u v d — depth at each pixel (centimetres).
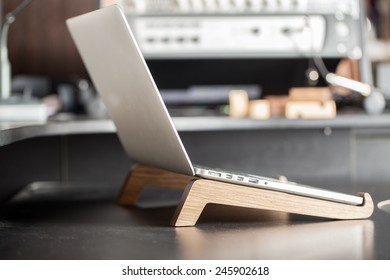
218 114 194
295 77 210
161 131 111
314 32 202
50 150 180
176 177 139
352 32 203
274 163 187
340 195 116
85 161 182
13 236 102
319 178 183
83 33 128
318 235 101
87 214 125
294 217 119
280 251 89
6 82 188
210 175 110
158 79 207
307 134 187
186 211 110
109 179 183
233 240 97
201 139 184
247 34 200
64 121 165
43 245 95
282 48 201
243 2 200
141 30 197
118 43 112
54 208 134
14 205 139
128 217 121
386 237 99
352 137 188
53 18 207
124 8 197
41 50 209
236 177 110
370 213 118
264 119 177
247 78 209
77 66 210
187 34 199
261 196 111
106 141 183
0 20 192
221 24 199
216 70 206
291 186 113
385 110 210
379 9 348
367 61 203
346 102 212
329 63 208
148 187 167
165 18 198
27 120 175
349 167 188
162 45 198
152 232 104
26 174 178
